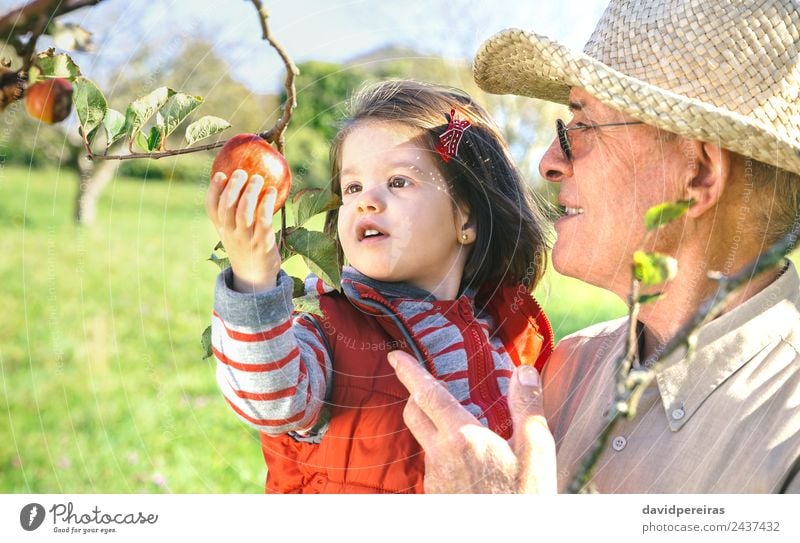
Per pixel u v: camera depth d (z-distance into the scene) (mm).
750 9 1072
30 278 3670
